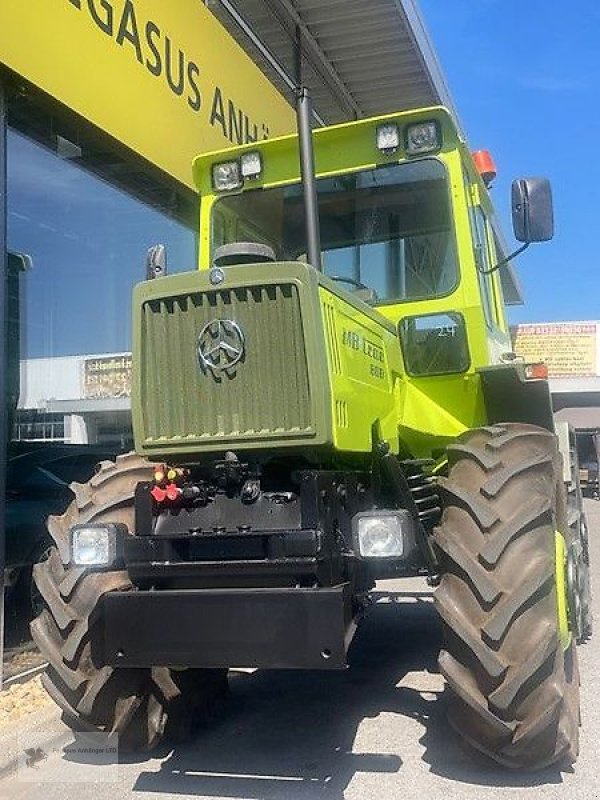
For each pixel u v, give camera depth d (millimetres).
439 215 4797
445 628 3545
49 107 5762
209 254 5148
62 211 6414
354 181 4941
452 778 3721
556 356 22391
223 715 4715
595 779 3652
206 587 3541
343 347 3764
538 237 4324
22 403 5977
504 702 3375
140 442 3693
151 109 6840
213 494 3676
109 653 3500
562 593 3689
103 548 3645
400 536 3469
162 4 7016
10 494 5801
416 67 10508
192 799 3607
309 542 3398
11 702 4906
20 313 5980
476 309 4691
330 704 4859
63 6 5723
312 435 3461
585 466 20734
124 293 7211
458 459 3977
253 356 3566
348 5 9062
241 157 5145
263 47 9453
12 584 5715
